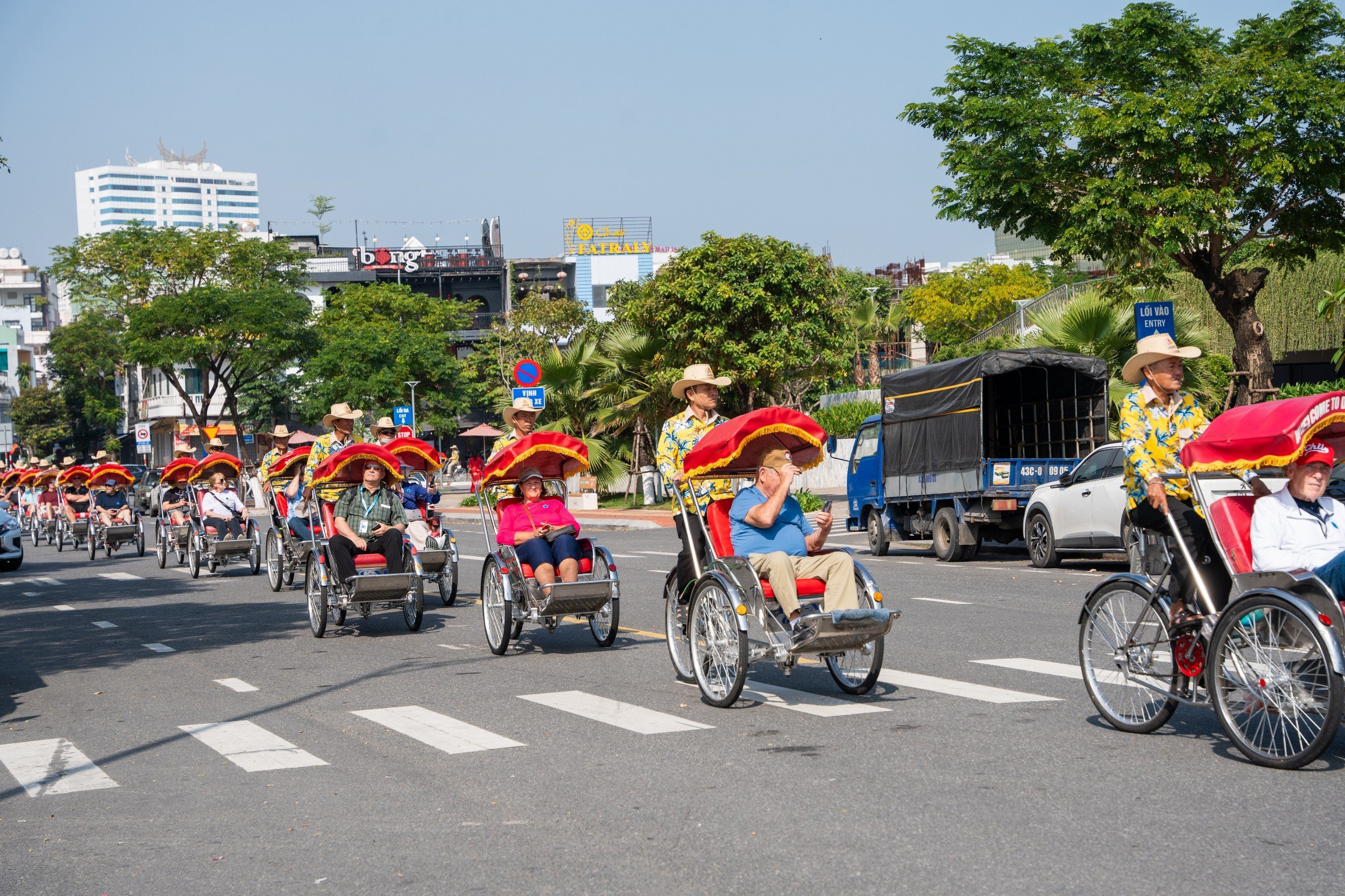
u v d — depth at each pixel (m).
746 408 31.92
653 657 10.56
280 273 60.44
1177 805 5.48
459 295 88.81
